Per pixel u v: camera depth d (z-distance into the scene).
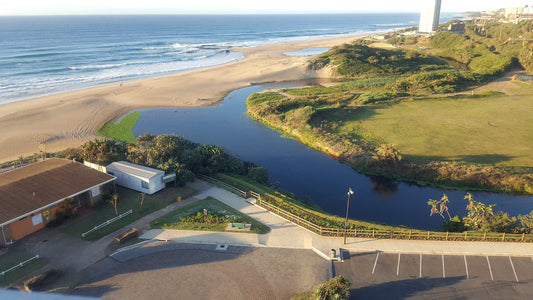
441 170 49.69
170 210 35.94
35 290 24.38
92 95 92.12
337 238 31.33
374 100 86.81
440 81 100.81
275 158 58.88
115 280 25.61
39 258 28.05
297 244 30.41
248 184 43.09
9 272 26.22
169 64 148.12
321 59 135.00
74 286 24.94
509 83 104.25
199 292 24.52
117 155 45.50
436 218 41.34
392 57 138.50
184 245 29.94
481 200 44.69
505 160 53.88
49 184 35.09
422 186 48.84
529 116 74.19
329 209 43.31
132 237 30.84
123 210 35.72
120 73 125.62
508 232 32.19
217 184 42.66
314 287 25.09
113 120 75.25
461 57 146.88
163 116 79.75
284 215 35.34
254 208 37.00
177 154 46.28
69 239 30.69
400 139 63.34
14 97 89.69
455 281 25.73
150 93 97.19
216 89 104.56
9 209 30.48
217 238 30.91
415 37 196.75
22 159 51.16
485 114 76.25
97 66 136.75
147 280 25.62
